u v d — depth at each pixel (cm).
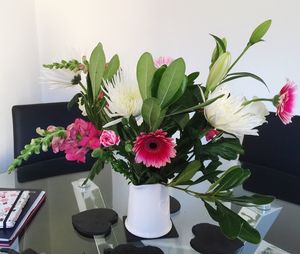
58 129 79
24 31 188
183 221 105
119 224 103
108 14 203
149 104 70
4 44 175
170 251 92
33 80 199
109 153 82
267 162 150
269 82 198
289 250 98
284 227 109
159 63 89
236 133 75
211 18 200
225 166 104
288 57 190
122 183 133
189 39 206
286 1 182
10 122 184
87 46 205
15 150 160
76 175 144
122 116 76
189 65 210
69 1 197
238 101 74
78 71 83
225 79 83
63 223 106
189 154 85
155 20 205
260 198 78
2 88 177
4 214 100
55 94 207
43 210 113
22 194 113
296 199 127
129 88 75
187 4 201
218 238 97
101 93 80
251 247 97
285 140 146
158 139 73
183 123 79
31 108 164
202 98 76
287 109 74
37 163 155
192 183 85
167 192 91
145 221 92
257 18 191
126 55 210
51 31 200
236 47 199
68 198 122
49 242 96
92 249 93
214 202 80
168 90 71
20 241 97
